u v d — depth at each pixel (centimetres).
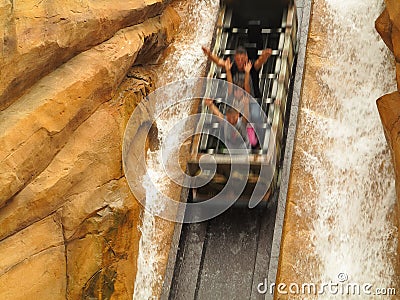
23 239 902
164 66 1295
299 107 1187
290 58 1181
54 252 934
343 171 1127
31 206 908
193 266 1072
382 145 1132
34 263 903
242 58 1105
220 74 1143
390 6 1045
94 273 972
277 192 1099
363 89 1208
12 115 907
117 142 1048
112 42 1104
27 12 946
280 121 1088
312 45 1278
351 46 1262
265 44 1184
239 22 1222
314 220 1085
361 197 1095
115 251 1007
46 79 975
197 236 1098
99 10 1066
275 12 1197
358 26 1282
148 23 1231
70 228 955
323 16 1315
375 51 1241
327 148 1155
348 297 1018
